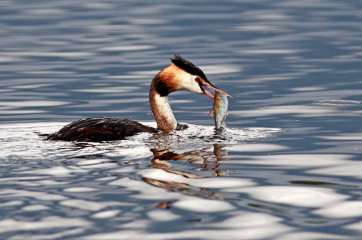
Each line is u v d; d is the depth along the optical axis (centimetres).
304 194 1039
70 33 2795
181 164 1191
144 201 1002
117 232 898
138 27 2902
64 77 2077
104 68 2192
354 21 2964
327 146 1325
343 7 3312
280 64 2217
